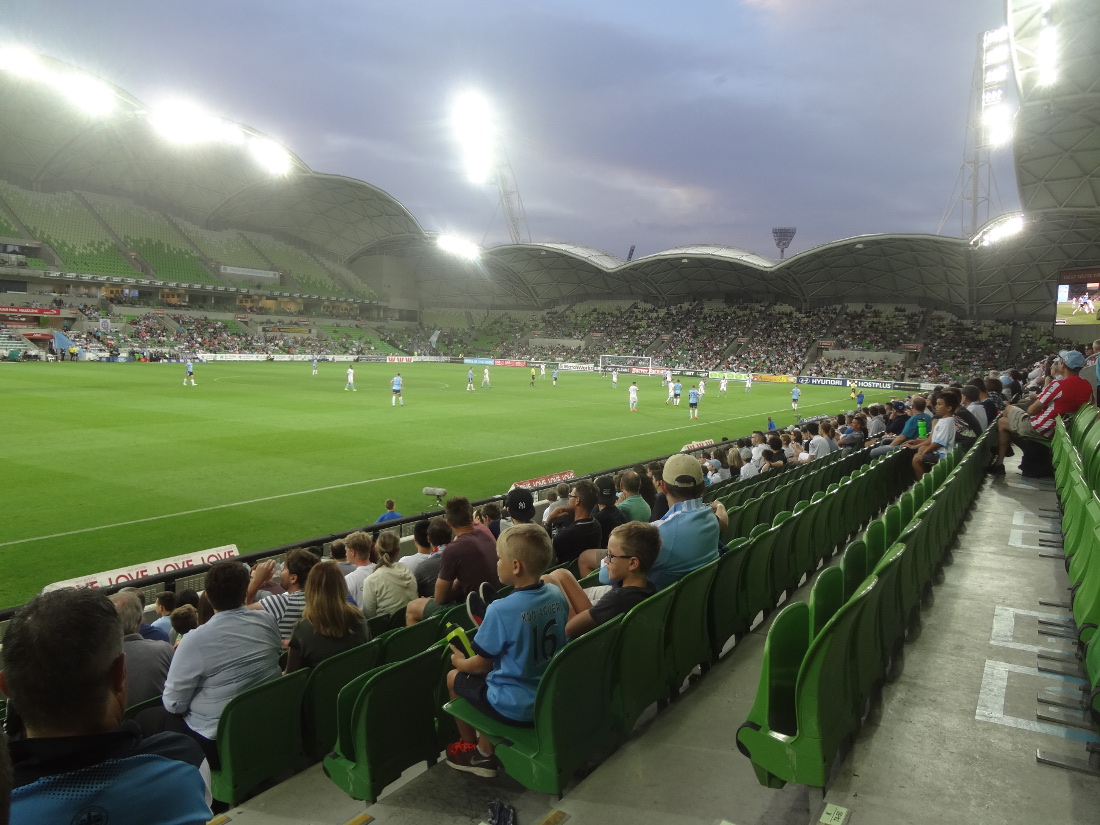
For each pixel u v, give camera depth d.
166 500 16.05
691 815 3.20
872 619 3.74
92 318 70.69
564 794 3.40
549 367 88.75
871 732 3.69
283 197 87.12
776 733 3.16
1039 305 71.56
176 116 55.72
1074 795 3.15
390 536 6.84
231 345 76.75
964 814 3.02
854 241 66.75
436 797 3.61
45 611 1.75
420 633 5.15
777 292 90.25
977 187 62.88
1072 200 45.12
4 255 68.06
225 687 4.03
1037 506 9.51
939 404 10.85
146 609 8.00
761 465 15.73
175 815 1.85
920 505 7.01
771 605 6.13
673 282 93.94
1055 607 5.59
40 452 20.77
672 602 4.33
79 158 73.94
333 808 3.84
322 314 97.81
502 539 3.65
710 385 66.12
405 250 101.62
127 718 4.11
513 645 3.54
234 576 4.16
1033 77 31.22
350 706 3.82
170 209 88.31
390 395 42.19
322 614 4.59
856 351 77.06
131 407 31.28
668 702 4.34
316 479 18.73
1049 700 3.98
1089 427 8.92
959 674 4.38
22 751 1.71
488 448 24.67
